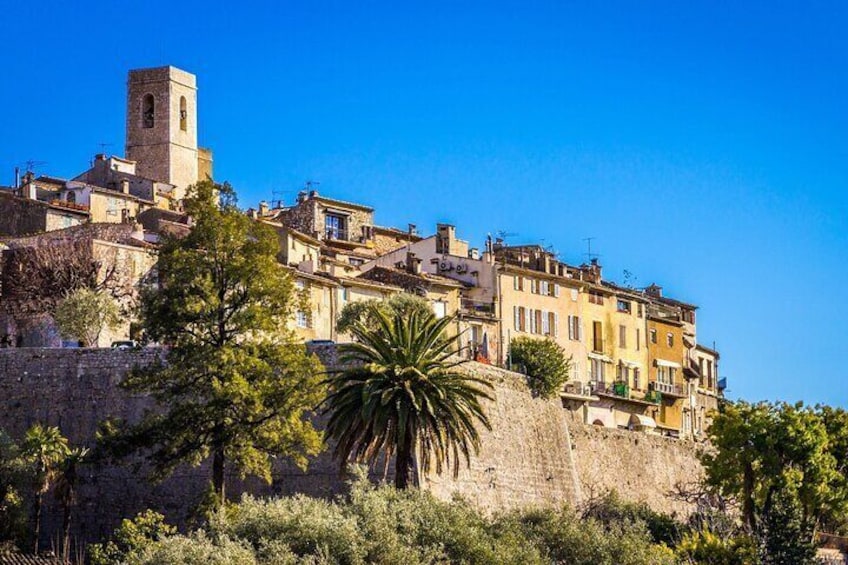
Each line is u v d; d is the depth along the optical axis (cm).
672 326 19350
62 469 11619
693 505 16150
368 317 14538
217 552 8806
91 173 18825
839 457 14825
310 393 10788
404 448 10281
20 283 14438
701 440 17925
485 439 12925
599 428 15200
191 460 10775
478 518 10056
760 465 14012
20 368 12406
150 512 11275
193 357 10819
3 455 11575
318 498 11162
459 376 10569
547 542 10144
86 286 14238
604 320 18062
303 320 14775
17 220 16400
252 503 9588
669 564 10219
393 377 10381
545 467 13912
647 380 18700
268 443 10738
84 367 12319
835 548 14025
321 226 18425
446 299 16350
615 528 10494
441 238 17362
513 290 16888
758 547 11238
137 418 12119
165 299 11075
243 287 11181
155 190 18612
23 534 11294
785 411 14075
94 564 10756
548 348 15300
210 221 11175
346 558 9012
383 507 9538
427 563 9206
